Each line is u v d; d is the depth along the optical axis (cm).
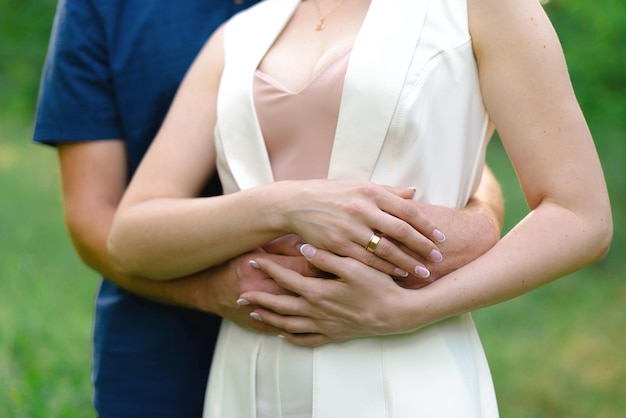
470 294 194
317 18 223
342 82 203
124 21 262
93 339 277
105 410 267
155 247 217
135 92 261
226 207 206
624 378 588
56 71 263
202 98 232
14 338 504
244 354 218
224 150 219
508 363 617
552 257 195
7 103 1323
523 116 197
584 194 195
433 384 200
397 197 192
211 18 263
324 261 193
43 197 915
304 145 210
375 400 200
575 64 970
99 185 262
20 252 721
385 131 199
